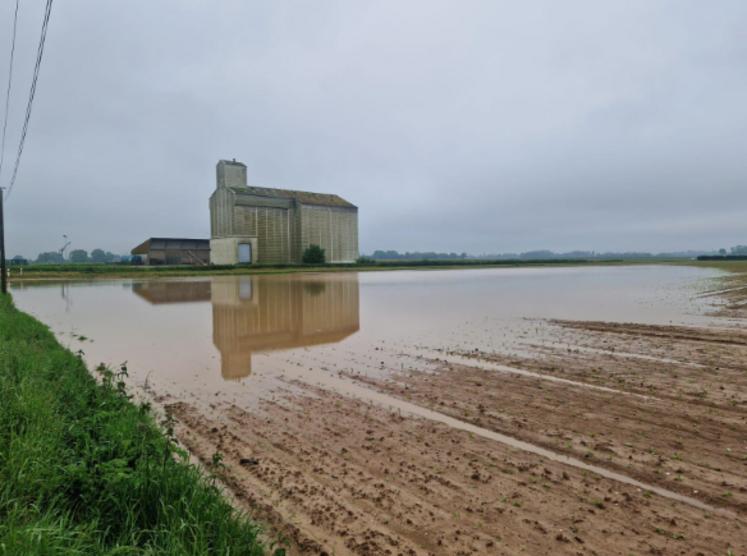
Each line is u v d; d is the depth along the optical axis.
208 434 5.81
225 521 3.50
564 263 108.06
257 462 5.00
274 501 4.19
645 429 5.85
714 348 10.63
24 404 4.83
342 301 23.05
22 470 3.53
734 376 8.22
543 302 22.00
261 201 77.00
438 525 3.80
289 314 18.00
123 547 2.90
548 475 4.67
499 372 8.89
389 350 11.07
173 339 12.62
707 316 16.08
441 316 17.14
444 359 10.08
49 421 4.61
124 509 3.44
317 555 3.44
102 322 15.88
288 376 8.72
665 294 25.27
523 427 5.99
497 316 17.02
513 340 12.16
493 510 4.02
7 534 2.72
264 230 77.62
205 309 19.83
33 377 6.30
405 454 5.20
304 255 80.00
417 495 4.29
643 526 3.76
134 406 6.23
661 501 4.14
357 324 15.27
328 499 4.23
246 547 3.32
